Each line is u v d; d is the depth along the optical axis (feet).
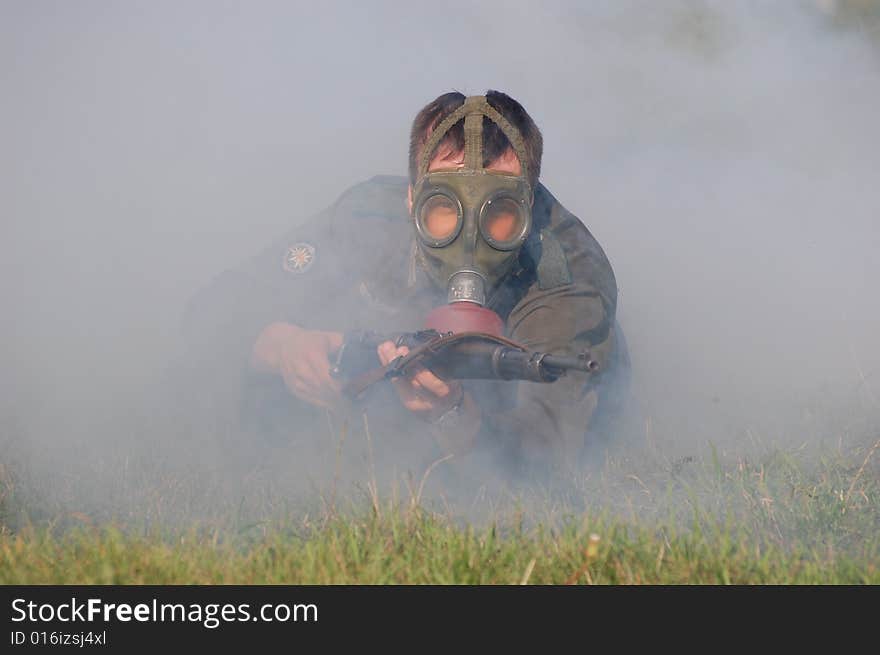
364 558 15.02
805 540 17.33
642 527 16.26
